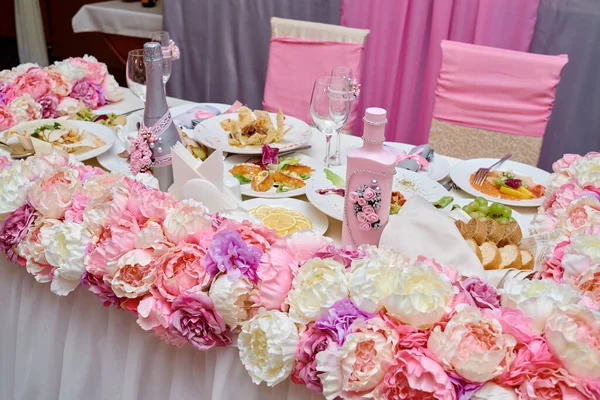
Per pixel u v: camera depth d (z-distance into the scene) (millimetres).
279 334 704
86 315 1006
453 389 620
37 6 4414
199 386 899
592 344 620
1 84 1551
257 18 2842
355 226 932
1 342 1176
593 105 2418
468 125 1767
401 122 2688
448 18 2441
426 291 678
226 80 3027
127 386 966
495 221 1000
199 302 753
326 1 2672
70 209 931
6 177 981
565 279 811
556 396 612
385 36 2568
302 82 1979
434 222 862
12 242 942
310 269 745
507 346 638
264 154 1305
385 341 656
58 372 1093
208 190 981
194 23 2953
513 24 2373
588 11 2285
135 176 1016
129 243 812
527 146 1718
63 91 1597
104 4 3205
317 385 702
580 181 1084
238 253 769
